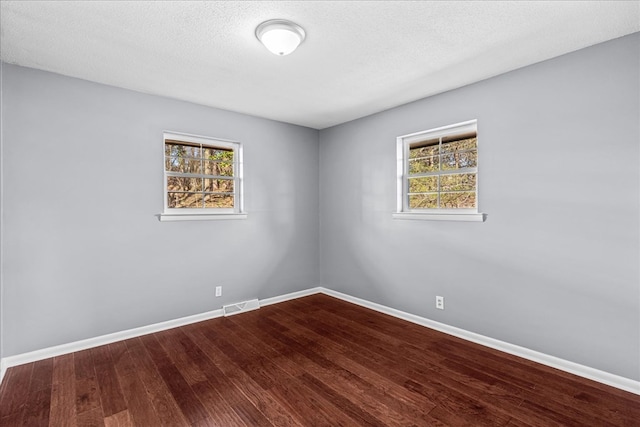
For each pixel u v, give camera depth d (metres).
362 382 2.19
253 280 3.83
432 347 2.73
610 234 2.12
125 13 1.79
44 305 2.56
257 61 2.40
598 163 2.16
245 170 3.75
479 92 2.78
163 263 3.15
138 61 2.39
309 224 4.40
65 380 2.22
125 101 2.93
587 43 2.15
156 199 3.11
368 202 3.82
